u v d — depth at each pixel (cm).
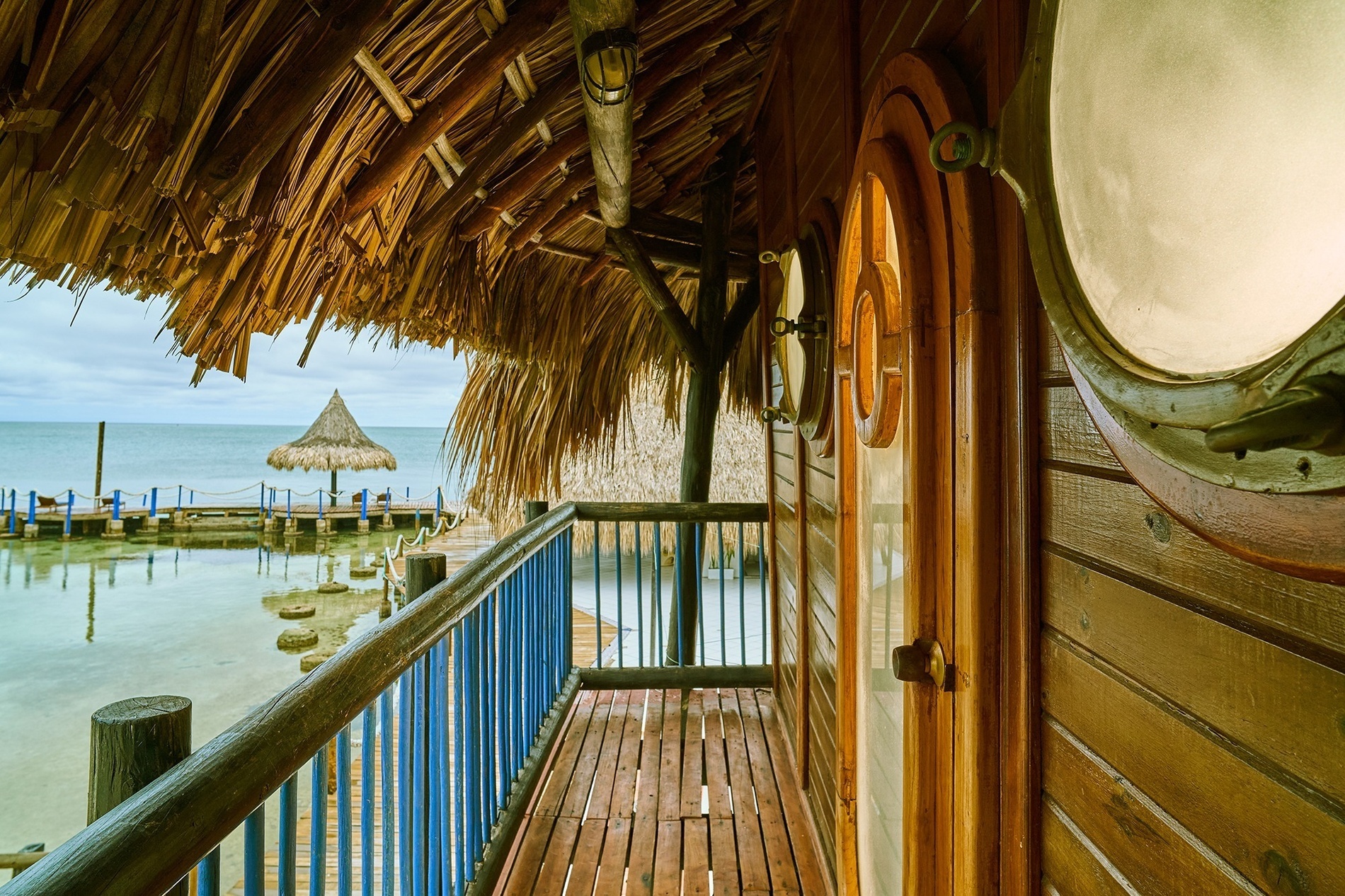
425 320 278
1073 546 79
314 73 149
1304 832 47
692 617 387
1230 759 54
